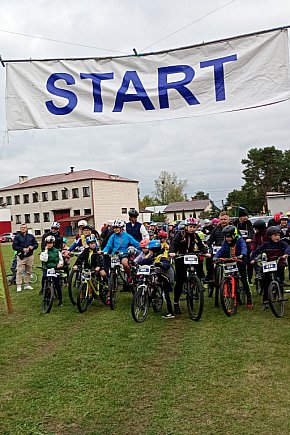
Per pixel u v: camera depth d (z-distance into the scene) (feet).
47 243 31.94
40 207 237.66
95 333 24.52
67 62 20.18
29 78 20.26
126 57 19.92
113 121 19.88
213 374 17.28
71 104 20.11
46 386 16.87
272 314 26.94
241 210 34.30
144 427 13.41
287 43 18.52
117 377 17.49
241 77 18.88
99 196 221.87
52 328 26.27
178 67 19.53
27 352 21.67
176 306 28.25
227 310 26.81
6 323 28.14
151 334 23.81
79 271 32.42
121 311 30.30
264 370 17.43
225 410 14.19
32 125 20.17
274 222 35.50
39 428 13.61
